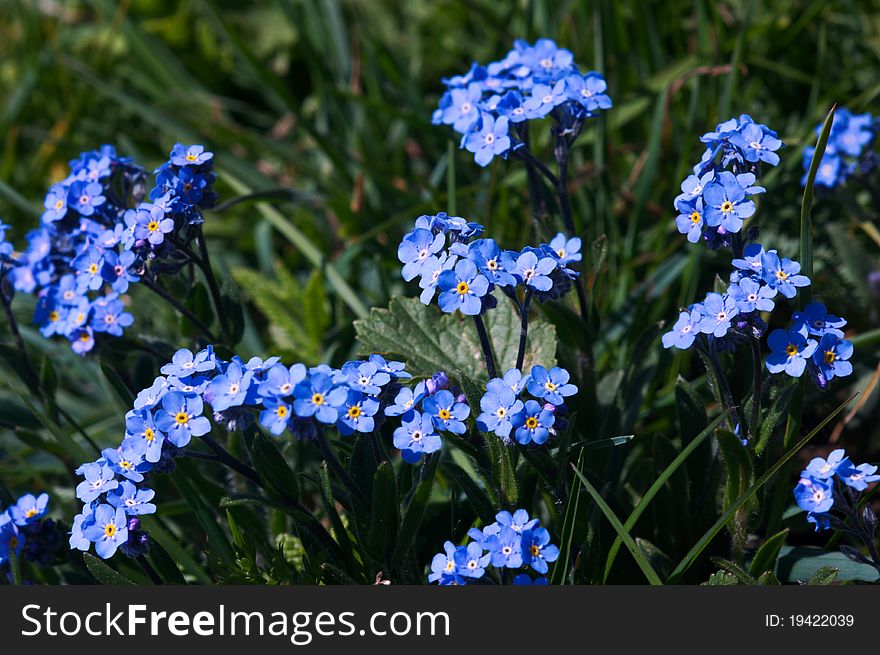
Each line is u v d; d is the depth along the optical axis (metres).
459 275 0.35
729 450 0.36
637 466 0.40
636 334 0.44
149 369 0.42
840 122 0.44
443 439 0.38
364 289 0.47
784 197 0.47
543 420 0.35
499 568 0.36
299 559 0.40
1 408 0.44
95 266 0.39
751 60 0.49
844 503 0.36
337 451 0.39
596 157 0.47
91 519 0.35
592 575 0.37
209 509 0.40
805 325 0.35
